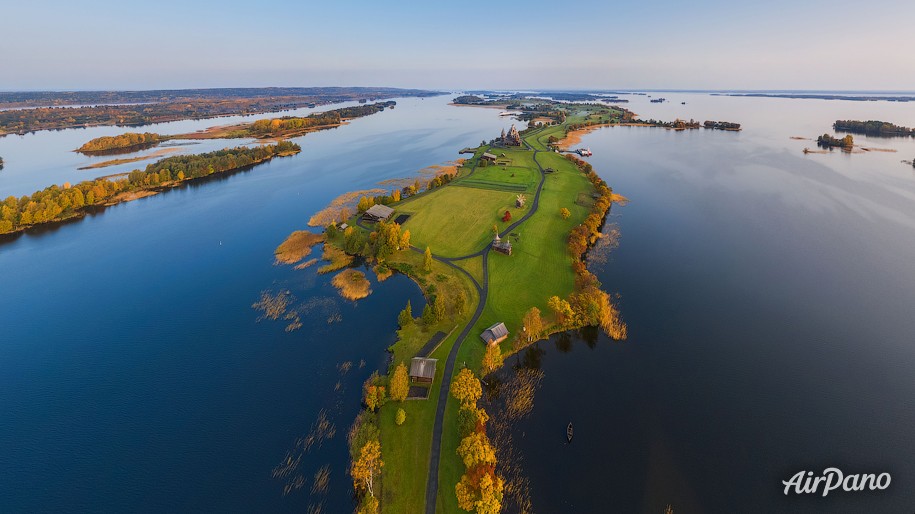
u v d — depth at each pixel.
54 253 125.69
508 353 79.00
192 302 98.75
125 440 62.41
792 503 52.31
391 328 87.62
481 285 101.38
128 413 67.19
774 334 84.81
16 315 94.00
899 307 92.50
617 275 108.75
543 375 74.25
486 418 60.38
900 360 76.62
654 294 99.75
